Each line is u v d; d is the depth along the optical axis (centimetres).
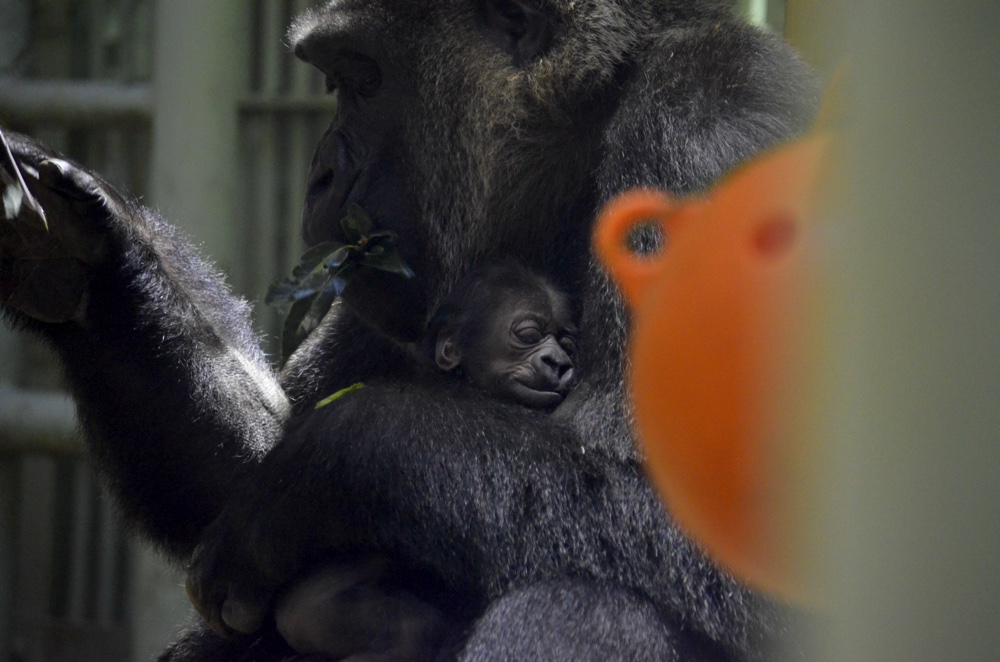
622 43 591
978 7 287
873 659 296
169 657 642
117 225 586
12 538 1259
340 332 687
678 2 618
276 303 580
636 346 482
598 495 500
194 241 1154
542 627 481
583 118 591
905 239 293
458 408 523
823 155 373
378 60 616
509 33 611
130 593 1260
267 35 1204
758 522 420
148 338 607
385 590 511
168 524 635
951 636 293
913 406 292
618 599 488
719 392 424
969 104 290
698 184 527
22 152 554
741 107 546
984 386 289
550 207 606
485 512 501
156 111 1168
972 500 290
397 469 505
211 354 637
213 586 524
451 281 624
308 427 527
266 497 517
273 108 1197
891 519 294
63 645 1269
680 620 490
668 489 459
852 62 307
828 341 321
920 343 292
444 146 614
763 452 415
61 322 594
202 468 624
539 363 585
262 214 1205
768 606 486
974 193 291
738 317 421
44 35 1261
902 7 291
